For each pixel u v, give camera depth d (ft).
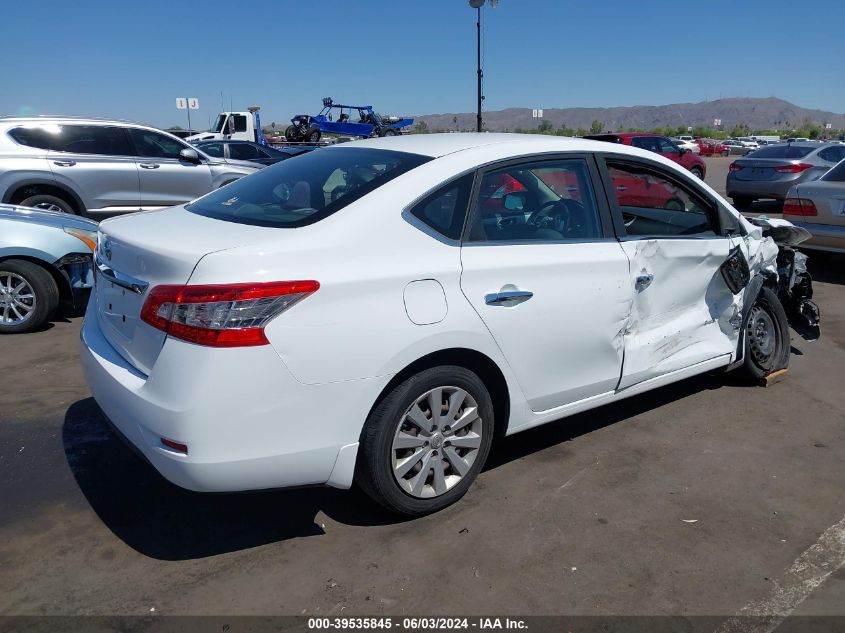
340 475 9.27
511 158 10.94
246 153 49.34
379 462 9.55
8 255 18.07
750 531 10.31
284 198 10.48
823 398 15.38
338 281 8.79
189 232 9.53
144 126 31.22
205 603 8.55
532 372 10.97
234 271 8.41
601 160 12.15
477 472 10.76
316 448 8.93
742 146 189.26
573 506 10.86
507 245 10.52
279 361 8.46
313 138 108.06
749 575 9.31
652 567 9.42
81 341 10.73
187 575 9.06
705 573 9.32
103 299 10.44
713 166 109.81
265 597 8.68
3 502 10.64
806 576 9.31
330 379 8.80
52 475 11.44
